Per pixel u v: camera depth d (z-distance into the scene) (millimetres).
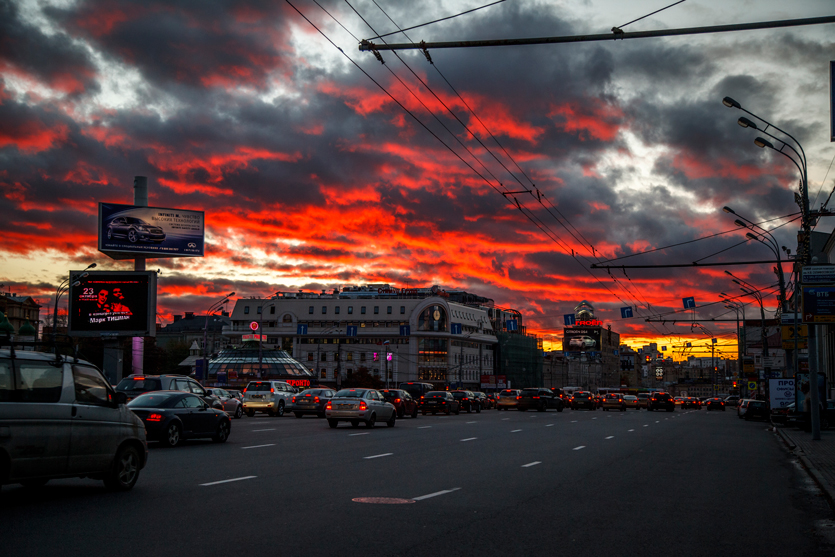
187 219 68688
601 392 94688
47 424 10094
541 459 17891
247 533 8312
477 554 7660
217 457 16984
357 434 25875
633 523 9758
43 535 8023
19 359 10039
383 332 138625
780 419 40188
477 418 42844
